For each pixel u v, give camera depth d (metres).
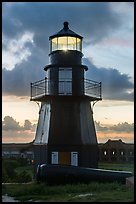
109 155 53.09
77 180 22.05
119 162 52.25
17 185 23.00
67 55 31.41
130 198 16.27
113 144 53.91
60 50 31.52
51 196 18.36
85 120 31.56
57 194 19.17
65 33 31.84
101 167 36.84
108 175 22.48
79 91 31.08
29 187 20.75
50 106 30.77
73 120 30.61
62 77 31.12
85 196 17.42
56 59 31.47
